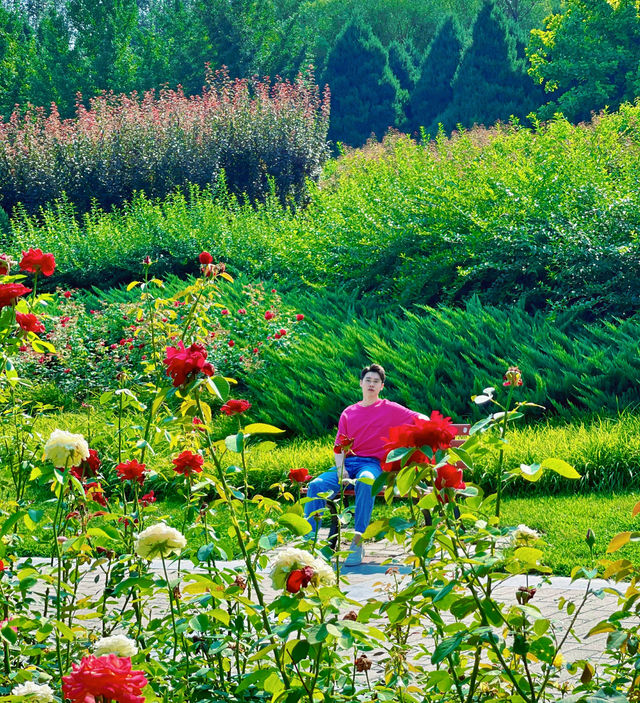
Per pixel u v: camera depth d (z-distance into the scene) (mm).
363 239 14281
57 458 2639
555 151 14984
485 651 3303
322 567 2174
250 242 17031
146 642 3115
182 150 22031
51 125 22891
